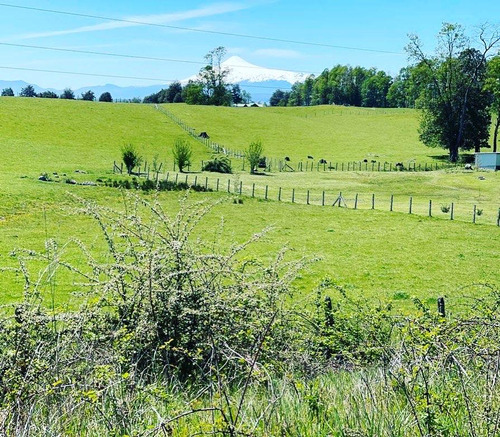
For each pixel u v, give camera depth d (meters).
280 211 50.53
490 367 5.84
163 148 105.88
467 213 51.69
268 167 94.38
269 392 6.29
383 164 103.31
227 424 4.83
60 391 5.79
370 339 9.74
